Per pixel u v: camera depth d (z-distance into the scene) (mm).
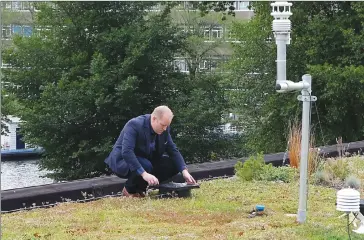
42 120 25719
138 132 7668
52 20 27781
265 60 24141
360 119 23922
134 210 7066
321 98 23141
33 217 6867
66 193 8273
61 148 26359
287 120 23438
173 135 26781
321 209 7191
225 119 27281
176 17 31281
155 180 7465
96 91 25766
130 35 26578
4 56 27250
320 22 23172
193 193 8164
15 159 33656
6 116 29234
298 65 23656
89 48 27922
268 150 24922
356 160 11203
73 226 6332
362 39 22359
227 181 9180
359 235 5996
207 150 26953
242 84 24984
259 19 24188
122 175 7828
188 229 6141
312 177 9211
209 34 30641
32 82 27281
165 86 27797
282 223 6375
